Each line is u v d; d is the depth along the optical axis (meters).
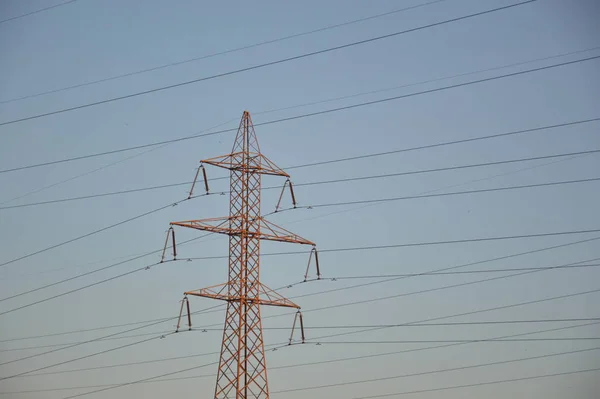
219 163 63.75
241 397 59.31
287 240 63.25
